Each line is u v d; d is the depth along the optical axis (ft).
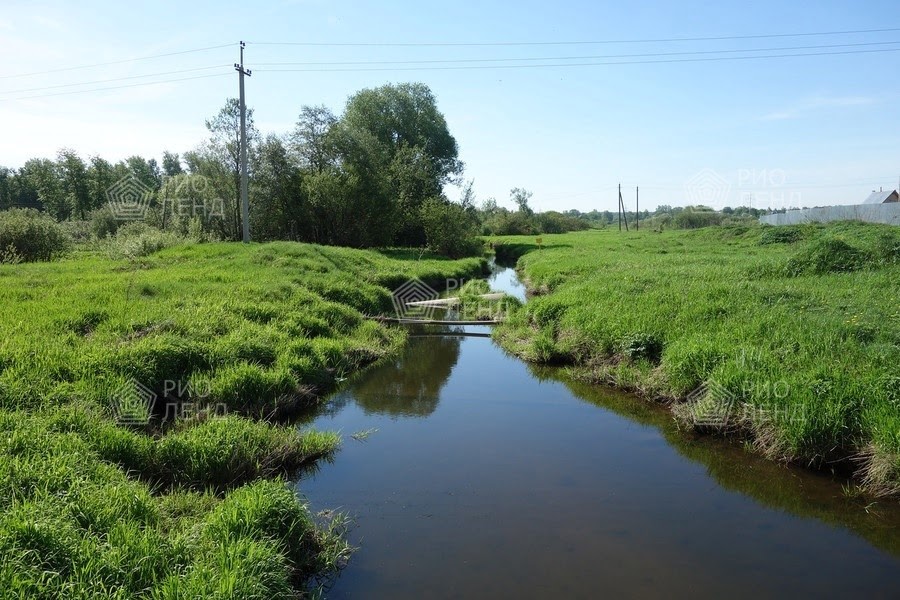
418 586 15.26
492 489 20.95
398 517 18.94
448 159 164.96
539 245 134.21
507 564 16.21
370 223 112.16
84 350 26.09
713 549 17.02
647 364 32.65
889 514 19.07
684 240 129.18
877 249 50.83
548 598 14.70
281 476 21.86
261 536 15.44
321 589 15.10
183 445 20.72
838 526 18.44
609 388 33.24
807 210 150.71
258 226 98.32
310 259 63.05
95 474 16.88
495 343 47.11
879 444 20.33
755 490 20.93
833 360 25.40
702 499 20.22
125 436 20.10
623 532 17.95
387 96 148.97
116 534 13.98
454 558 16.56
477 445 25.26
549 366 38.50
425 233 126.72
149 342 28.12
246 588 12.84
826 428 21.85
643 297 42.68
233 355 29.99
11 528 12.80
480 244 148.05
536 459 23.67
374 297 56.08
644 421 28.32
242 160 74.90
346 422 28.30
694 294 40.93
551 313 45.62
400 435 26.53
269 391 28.32
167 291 40.09
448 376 37.14
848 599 14.64
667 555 16.66
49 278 44.60
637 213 247.50
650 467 22.90
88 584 12.16
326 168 104.99
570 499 20.17
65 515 14.12
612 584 15.29
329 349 36.22
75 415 20.21
